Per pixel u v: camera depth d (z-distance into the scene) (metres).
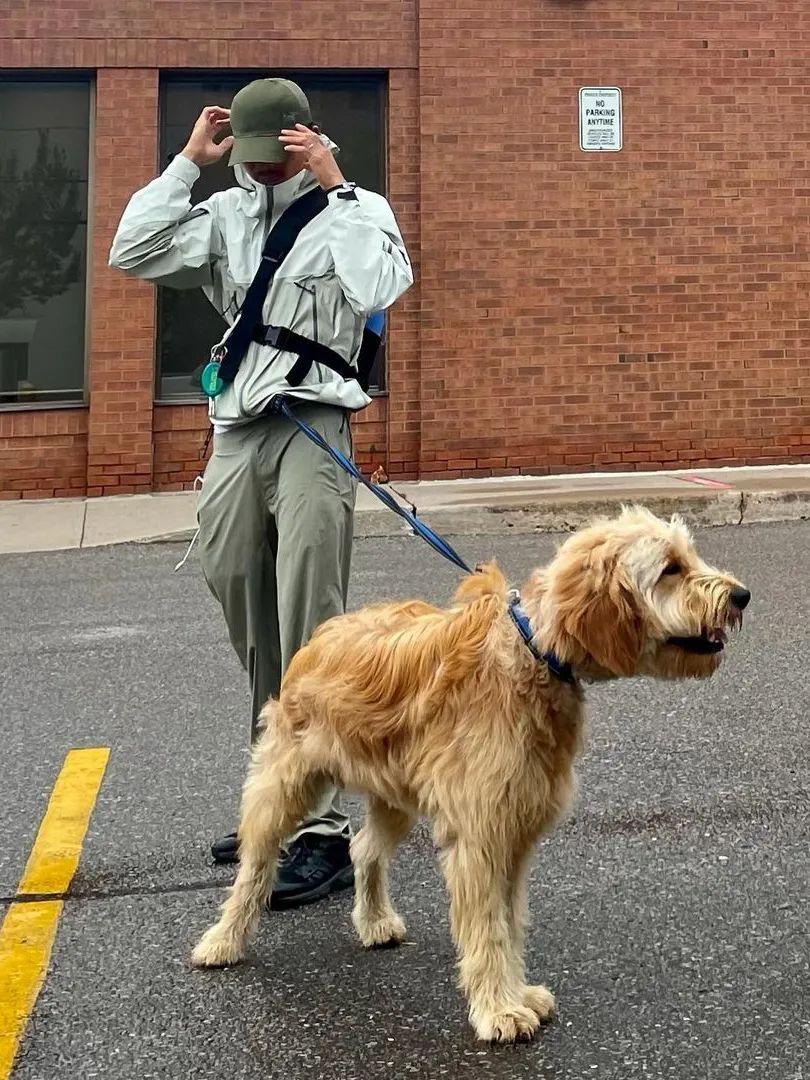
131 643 7.06
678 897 3.76
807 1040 2.94
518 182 12.22
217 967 3.43
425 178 12.13
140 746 5.33
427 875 4.03
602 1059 2.88
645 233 12.34
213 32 12.09
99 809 4.62
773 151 12.45
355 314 3.96
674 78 12.31
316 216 3.93
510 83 12.17
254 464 3.94
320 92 12.42
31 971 3.41
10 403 12.30
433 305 12.19
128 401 12.02
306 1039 3.03
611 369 12.38
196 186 12.19
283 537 3.90
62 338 12.37
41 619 7.68
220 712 5.79
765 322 12.53
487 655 3.04
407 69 12.18
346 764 3.28
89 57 11.97
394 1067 2.88
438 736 3.06
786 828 4.25
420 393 12.23
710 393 12.51
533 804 2.99
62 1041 3.04
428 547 9.66
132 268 4.02
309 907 3.84
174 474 12.22
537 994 3.09
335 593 3.94
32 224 12.29
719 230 12.42
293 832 3.50
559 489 11.36
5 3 11.90
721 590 2.85
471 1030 3.04
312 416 3.91
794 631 6.88
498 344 12.27
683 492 10.88
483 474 12.31
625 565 2.89
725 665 6.27
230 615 4.14
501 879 3.01
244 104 3.88
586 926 3.58
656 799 4.55
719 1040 2.95
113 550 9.88
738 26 12.34
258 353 3.91
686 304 12.42
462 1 12.09
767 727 5.33
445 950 3.51
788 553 9.07
